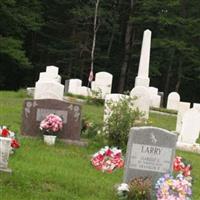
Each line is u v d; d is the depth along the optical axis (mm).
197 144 19156
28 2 47656
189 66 51750
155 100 34031
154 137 10812
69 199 9617
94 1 50969
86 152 14375
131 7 50312
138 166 10820
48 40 51656
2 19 46156
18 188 9641
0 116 18047
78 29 51438
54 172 10891
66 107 15023
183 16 50531
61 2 50375
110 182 11266
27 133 15000
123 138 14852
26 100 15008
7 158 10227
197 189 12242
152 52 51219
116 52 53250
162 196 9695
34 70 50406
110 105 15781
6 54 44938
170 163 10852
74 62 50562
